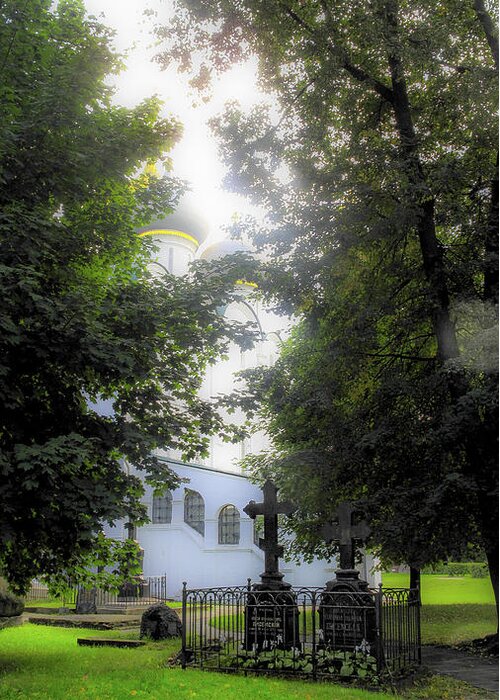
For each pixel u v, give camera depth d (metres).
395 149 13.80
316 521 15.84
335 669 9.70
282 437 16.41
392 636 10.24
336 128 15.75
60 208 13.08
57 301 10.29
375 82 14.72
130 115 12.81
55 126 11.12
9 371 10.26
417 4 13.99
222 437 13.32
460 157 13.81
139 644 13.30
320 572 27.31
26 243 10.38
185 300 11.80
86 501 9.80
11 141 10.55
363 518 12.71
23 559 11.64
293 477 14.12
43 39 11.76
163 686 8.90
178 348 12.58
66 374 11.41
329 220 13.84
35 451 9.01
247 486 28.03
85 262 12.79
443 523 12.39
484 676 10.34
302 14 15.10
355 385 14.77
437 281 13.67
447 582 32.38
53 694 8.45
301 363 14.96
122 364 10.66
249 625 11.17
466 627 16.33
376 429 13.38
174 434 12.25
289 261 14.17
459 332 14.39
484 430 12.55
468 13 13.98
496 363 12.20
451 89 13.92
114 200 13.09
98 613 20.23
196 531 28.59
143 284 12.60
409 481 13.26
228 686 8.90
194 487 28.53
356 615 10.52
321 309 14.35
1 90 10.86
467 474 12.65
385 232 13.68
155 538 28.39
